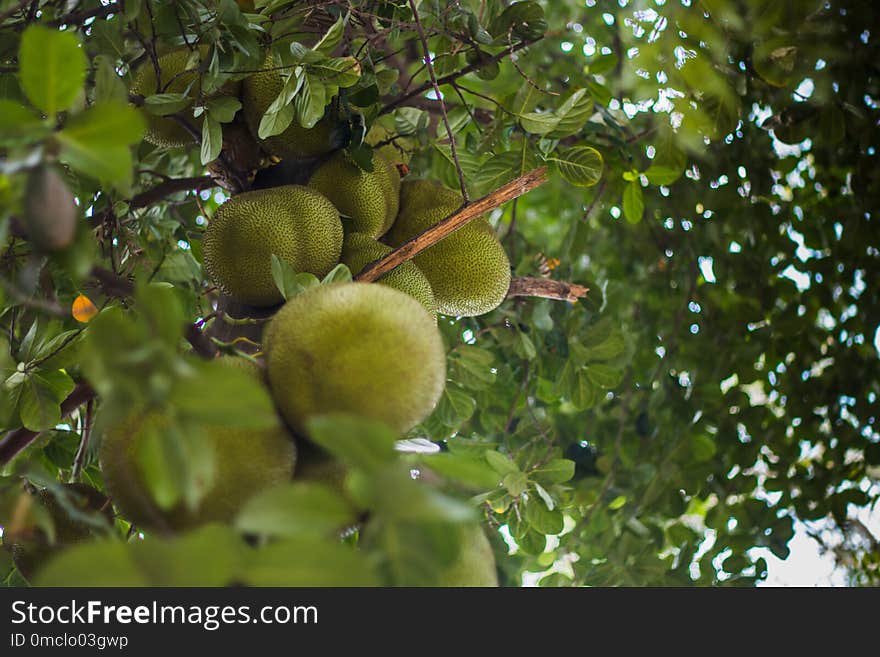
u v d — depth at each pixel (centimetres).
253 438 135
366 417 135
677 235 410
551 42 360
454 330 322
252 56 207
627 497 372
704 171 381
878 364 397
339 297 141
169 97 207
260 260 201
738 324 396
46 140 87
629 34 347
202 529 77
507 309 341
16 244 227
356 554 76
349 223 225
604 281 412
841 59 326
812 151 395
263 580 76
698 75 271
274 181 232
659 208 404
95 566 74
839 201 399
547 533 256
